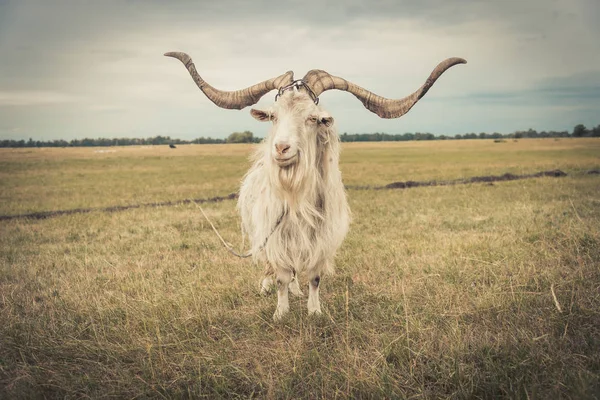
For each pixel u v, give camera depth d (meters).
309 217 4.41
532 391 2.89
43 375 3.61
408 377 3.38
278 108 4.09
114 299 5.43
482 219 9.59
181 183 25.16
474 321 4.32
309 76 4.53
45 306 5.18
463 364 3.39
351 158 48.56
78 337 4.32
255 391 3.38
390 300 4.96
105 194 20.05
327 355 3.81
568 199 11.55
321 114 4.08
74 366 3.79
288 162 3.91
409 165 35.66
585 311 4.08
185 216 12.14
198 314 4.69
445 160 41.75
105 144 166.00
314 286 4.85
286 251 4.62
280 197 4.29
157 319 4.57
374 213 11.52
